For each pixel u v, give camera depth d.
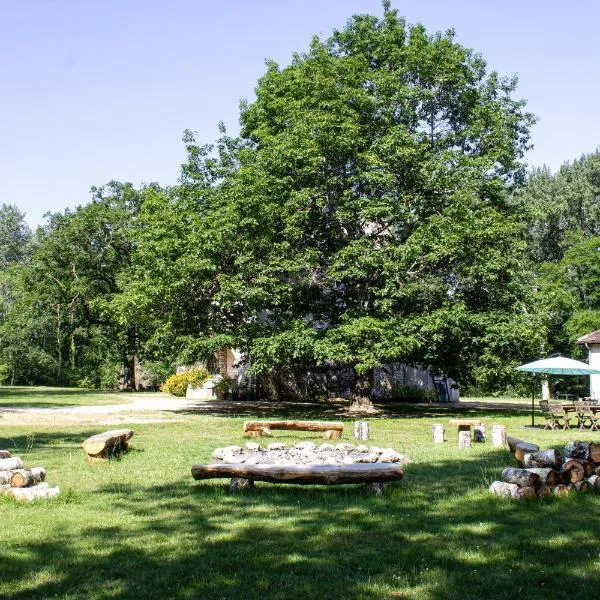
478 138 27.06
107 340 47.16
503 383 26.00
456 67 26.72
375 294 23.88
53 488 8.67
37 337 52.06
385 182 23.19
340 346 21.80
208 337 24.00
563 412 20.06
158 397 35.91
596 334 34.72
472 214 23.73
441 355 26.86
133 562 5.86
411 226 25.31
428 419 23.16
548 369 19.52
